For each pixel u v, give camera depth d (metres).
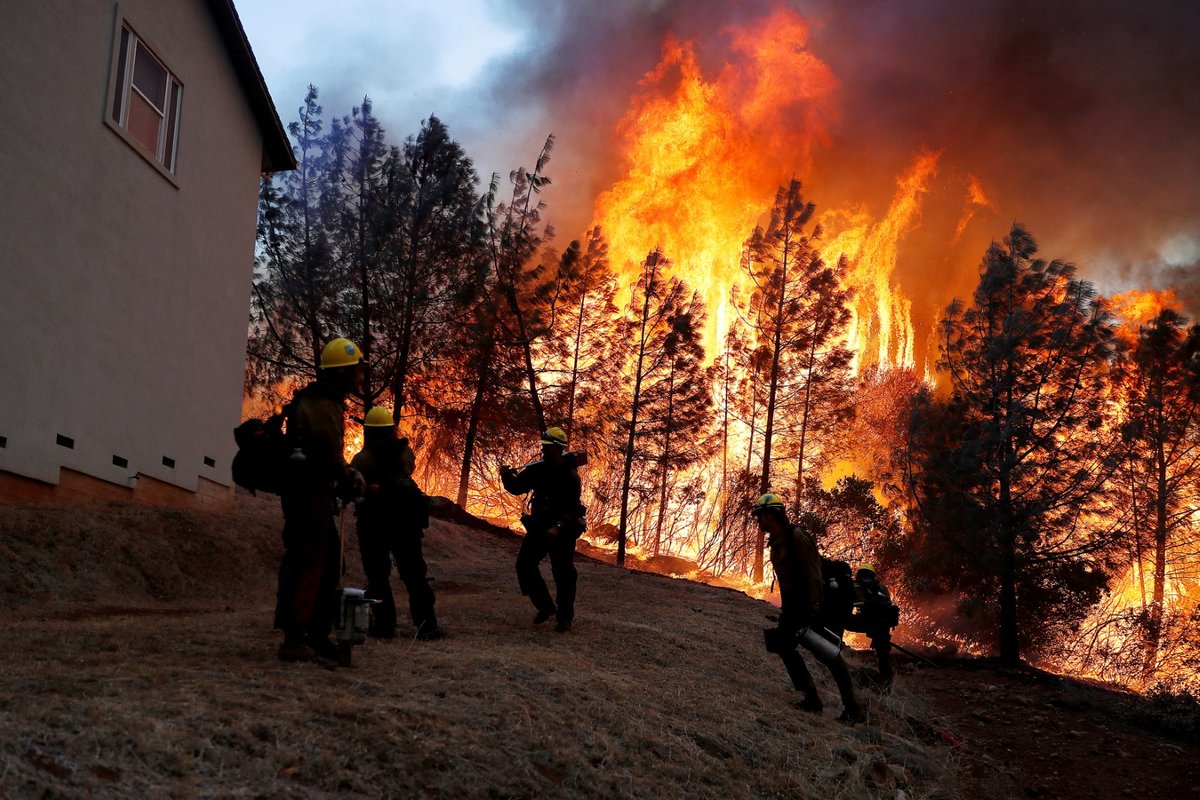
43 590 9.42
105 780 3.55
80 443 12.24
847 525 29.16
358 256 27.36
